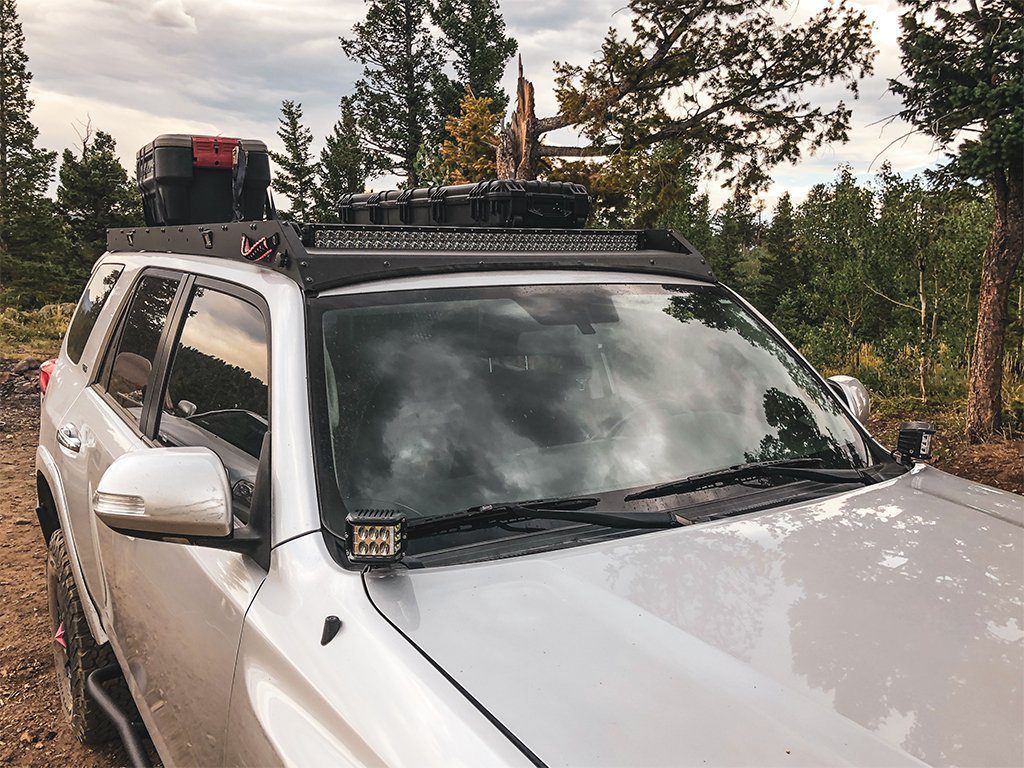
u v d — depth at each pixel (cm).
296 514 195
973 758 138
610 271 288
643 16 1390
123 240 399
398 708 151
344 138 4534
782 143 1418
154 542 246
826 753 138
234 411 238
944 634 171
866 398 309
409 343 229
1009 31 716
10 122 5288
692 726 143
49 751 356
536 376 238
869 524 219
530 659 158
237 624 196
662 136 1460
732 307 300
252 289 246
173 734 232
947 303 1135
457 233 277
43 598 517
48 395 407
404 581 181
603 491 220
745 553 199
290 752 162
